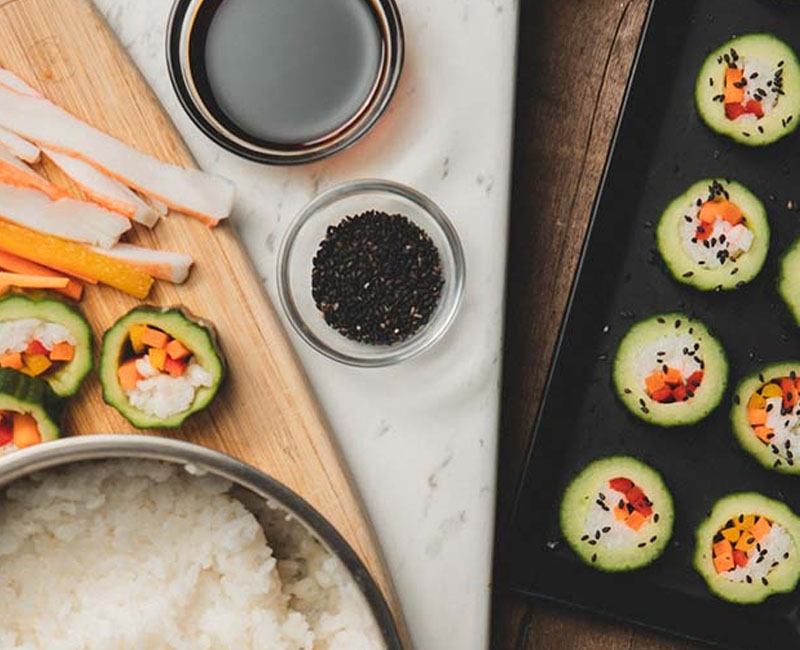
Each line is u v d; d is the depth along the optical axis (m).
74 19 0.64
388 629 0.56
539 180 0.69
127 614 0.60
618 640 0.68
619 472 0.68
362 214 0.66
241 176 0.66
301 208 0.66
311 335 0.64
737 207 0.69
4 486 0.59
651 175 0.69
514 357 0.69
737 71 0.69
